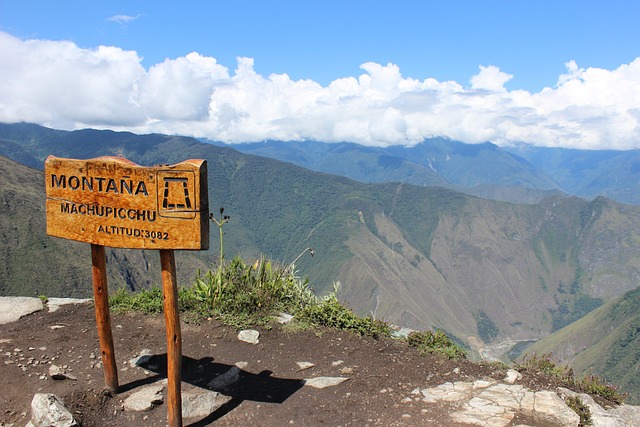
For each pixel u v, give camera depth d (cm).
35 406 548
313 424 589
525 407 620
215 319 855
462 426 577
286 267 1041
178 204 534
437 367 752
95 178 571
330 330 860
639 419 635
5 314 841
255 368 720
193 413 600
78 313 875
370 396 655
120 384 645
